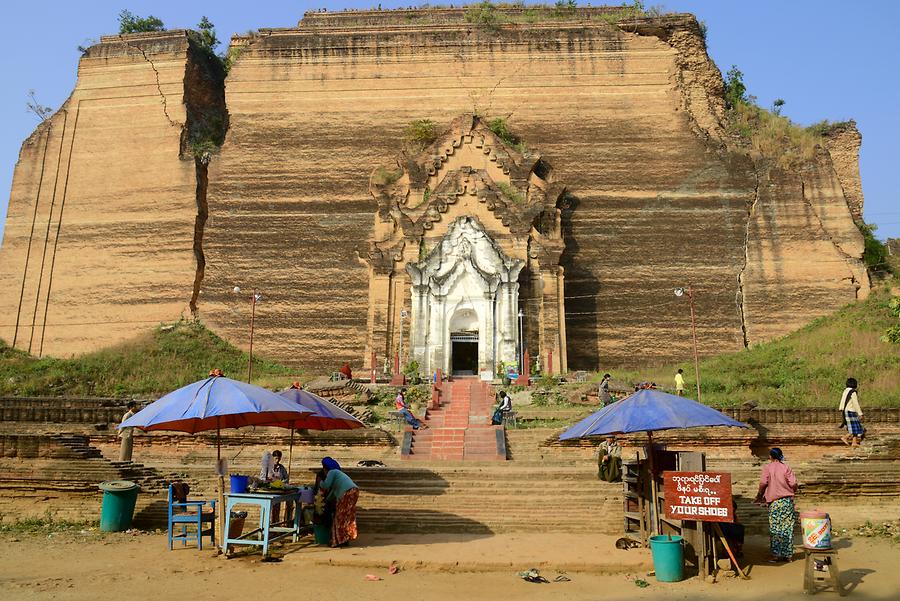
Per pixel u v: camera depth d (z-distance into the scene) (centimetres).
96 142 4862
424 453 2509
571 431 1508
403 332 3941
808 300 4228
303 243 4538
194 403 1370
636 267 4359
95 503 1767
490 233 4034
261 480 1550
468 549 1462
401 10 5256
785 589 1180
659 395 1435
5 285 4678
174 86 4891
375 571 1300
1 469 1798
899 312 2050
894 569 1295
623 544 1484
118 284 4591
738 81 5172
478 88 4741
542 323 3912
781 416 2431
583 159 4562
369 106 4747
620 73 4703
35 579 1213
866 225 4609
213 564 1331
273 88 4828
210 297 4506
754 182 4450
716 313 4262
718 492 1263
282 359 4372
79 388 3856
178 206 4644
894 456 1927
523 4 5209
